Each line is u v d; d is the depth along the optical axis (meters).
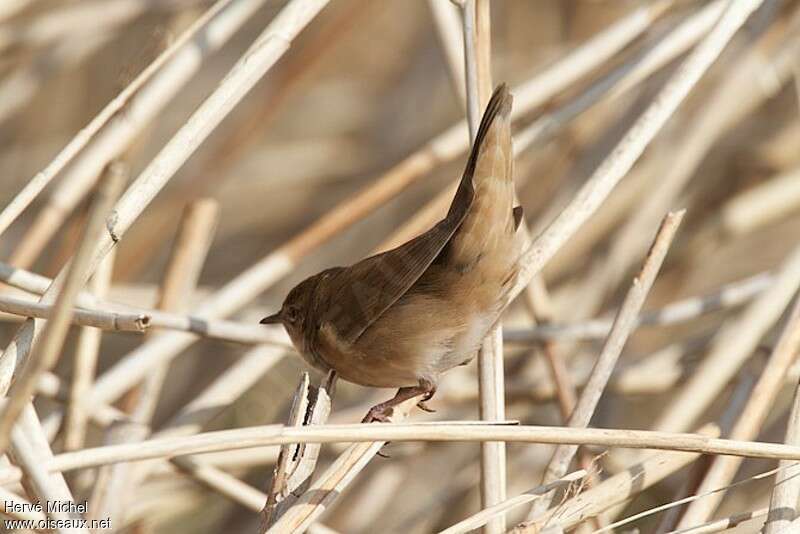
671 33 10.44
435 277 7.85
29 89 13.56
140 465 9.09
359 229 15.03
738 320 10.41
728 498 11.14
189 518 11.67
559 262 12.99
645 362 11.54
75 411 9.45
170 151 7.77
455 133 10.96
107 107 7.85
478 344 8.06
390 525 12.19
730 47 13.83
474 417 11.82
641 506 10.97
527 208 13.66
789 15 12.36
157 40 9.59
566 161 13.47
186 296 10.77
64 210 10.57
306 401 7.50
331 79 16.58
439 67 15.84
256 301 14.37
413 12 16.31
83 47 13.77
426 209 10.79
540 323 10.35
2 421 5.44
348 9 14.01
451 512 11.66
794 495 7.04
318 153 15.98
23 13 14.22
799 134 13.72
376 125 16.09
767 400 8.15
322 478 7.01
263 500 9.35
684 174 12.41
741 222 13.23
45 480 6.11
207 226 10.91
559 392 10.05
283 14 8.40
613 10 14.77
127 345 14.28
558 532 6.59
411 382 8.35
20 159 15.62
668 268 13.73
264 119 14.28
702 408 9.65
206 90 16.19
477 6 8.78
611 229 13.19
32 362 5.58
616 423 12.34
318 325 8.49
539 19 15.23
